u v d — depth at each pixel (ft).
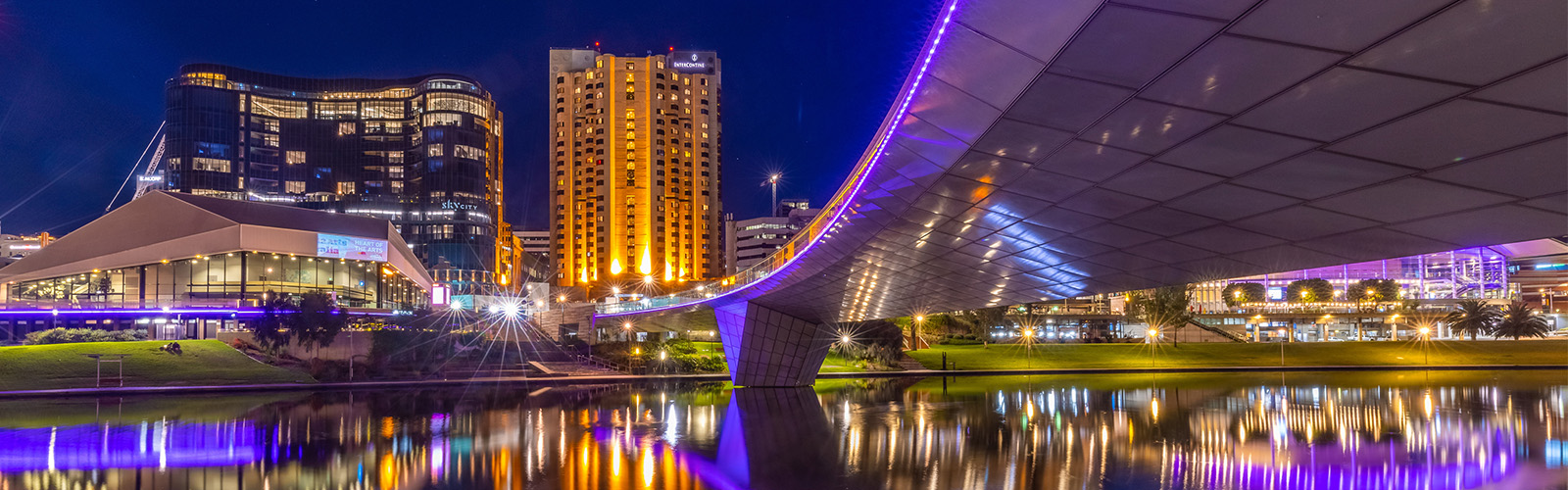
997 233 96.07
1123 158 59.41
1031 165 64.69
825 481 97.96
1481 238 69.05
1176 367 336.29
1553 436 132.87
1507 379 267.18
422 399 206.08
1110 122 52.47
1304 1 34.81
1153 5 37.70
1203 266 98.73
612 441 129.80
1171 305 375.04
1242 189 62.69
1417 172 52.95
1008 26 44.16
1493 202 57.31
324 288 365.61
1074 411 172.55
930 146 66.03
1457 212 60.90
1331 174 55.83
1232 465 107.96
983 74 50.39
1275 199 64.18
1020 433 137.18
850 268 145.59
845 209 100.37
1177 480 98.17
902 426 147.33
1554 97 39.34
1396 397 202.08
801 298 207.31
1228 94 45.21
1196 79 44.14
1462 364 346.33
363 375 260.62
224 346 275.80
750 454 117.39
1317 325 506.89
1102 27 40.75
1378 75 40.01
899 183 80.28
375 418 160.66
